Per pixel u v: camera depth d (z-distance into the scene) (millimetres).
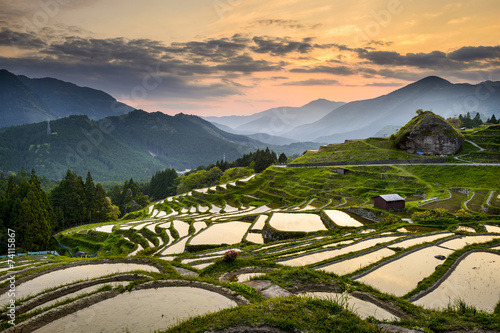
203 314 15570
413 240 36688
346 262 30062
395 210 57281
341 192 82625
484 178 72438
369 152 115438
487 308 18922
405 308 16609
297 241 44438
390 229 44656
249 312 13992
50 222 83562
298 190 94500
